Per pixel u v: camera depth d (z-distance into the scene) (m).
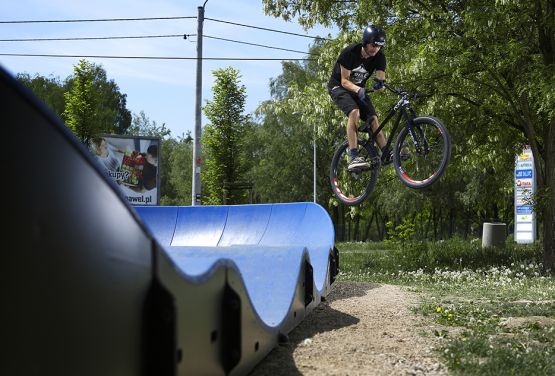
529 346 5.86
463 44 15.09
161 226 10.94
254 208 10.48
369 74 7.57
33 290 2.13
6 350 2.05
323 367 4.91
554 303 8.96
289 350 5.42
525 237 23.67
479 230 45.78
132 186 33.12
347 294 9.57
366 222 65.75
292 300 5.75
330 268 8.80
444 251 19.19
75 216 2.32
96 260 2.41
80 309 2.32
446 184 37.78
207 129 41.72
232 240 10.25
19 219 2.10
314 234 9.47
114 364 2.50
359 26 17.55
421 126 7.68
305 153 49.66
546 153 16.52
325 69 18.39
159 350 2.73
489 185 26.77
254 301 5.86
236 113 41.06
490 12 14.06
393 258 18.75
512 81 16.17
